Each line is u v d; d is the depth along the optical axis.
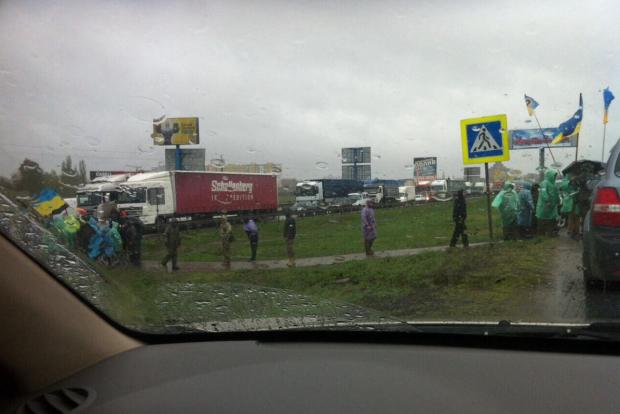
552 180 11.51
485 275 8.00
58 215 9.45
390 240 14.83
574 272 7.62
